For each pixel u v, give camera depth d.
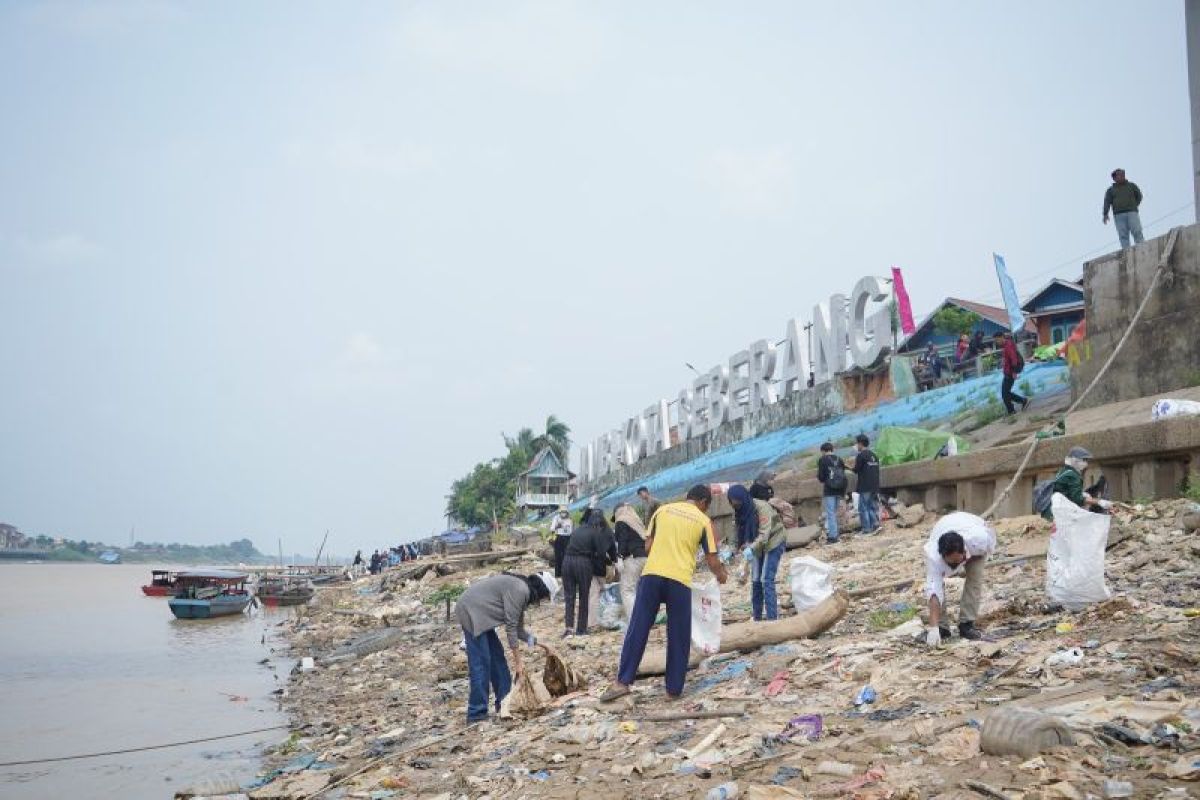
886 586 12.59
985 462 17.36
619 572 15.16
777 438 34.94
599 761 7.12
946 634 8.89
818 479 21.31
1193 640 7.15
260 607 46.12
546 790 6.64
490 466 103.25
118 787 10.16
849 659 8.57
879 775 5.48
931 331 39.19
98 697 16.84
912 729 6.22
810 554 18.34
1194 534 11.49
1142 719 5.57
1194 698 5.83
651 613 8.80
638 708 8.52
